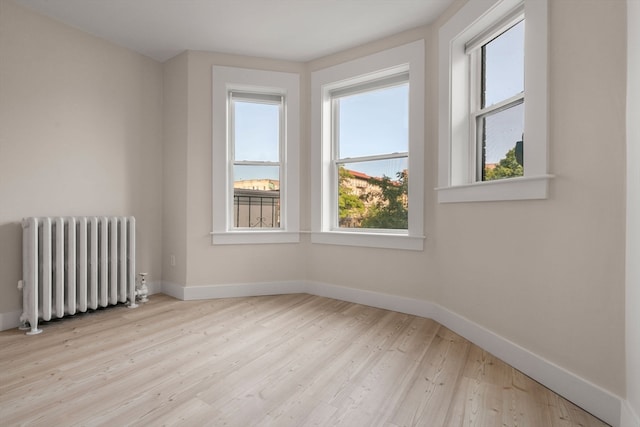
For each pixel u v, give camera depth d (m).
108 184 3.02
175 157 3.33
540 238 1.72
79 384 1.66
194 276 3.24
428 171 2.73
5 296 2.42
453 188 2.38
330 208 3.42
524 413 1.46
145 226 3.31
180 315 2.75
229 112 3.41
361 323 2.58
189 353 2.03
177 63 3.30
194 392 1.59
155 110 3.39
